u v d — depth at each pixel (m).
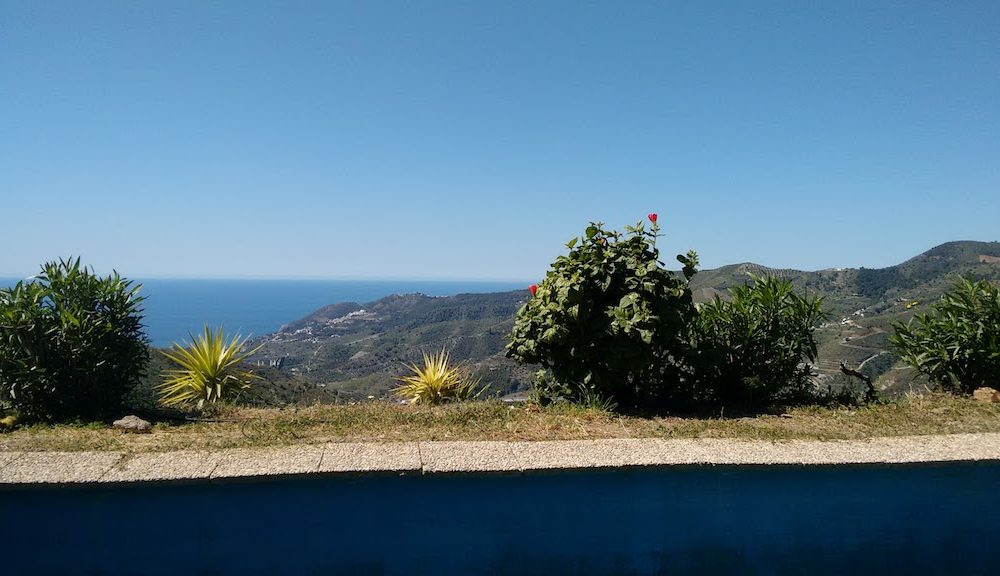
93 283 5.47
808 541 4.02
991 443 4.71
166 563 3.51
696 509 3.98
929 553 4.10
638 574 3.86
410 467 3.85
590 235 5.82
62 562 3.46
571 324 5.62
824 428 5.18
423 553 3.73
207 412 6.05
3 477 3.56
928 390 6.84
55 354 5.17
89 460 3.90
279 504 3.68
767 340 6.21
